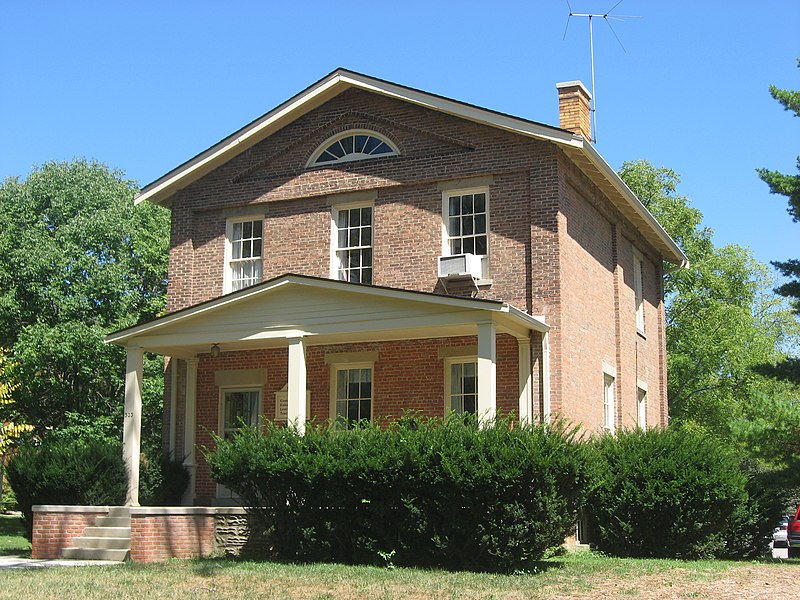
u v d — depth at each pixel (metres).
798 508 26.53
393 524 16.27
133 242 33.97
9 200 33.97
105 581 14.34
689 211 41.72
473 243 21.33
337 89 22.92
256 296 19.77
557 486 15.68
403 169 22.06
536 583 14.25
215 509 18.30
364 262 22.41
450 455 15.66
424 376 21.38
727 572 16.48
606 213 24.16
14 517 37.78
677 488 19.31
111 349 31.25
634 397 25.75
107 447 21.05
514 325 19.34
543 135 20.44
